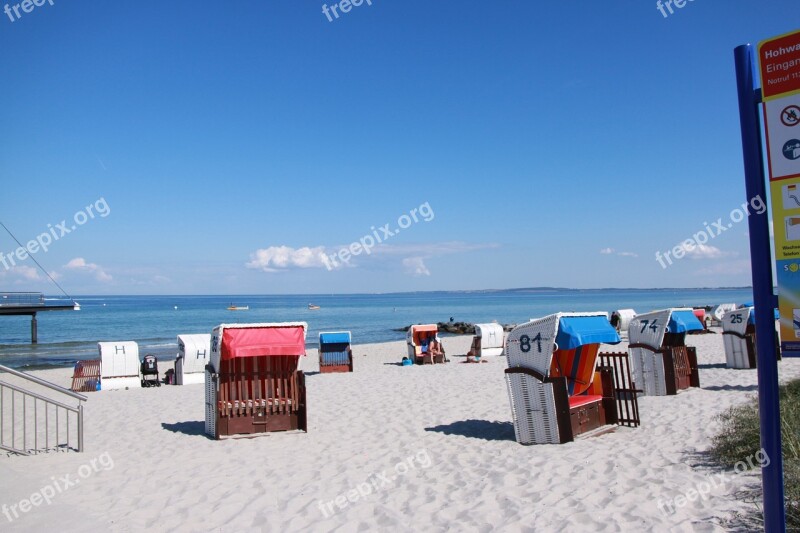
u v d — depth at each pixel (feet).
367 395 47.11
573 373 32.19
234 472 25.04
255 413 33.01
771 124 10.69
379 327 203.62
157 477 24.40
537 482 21.56
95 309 400.88
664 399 38.29
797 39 10.45
